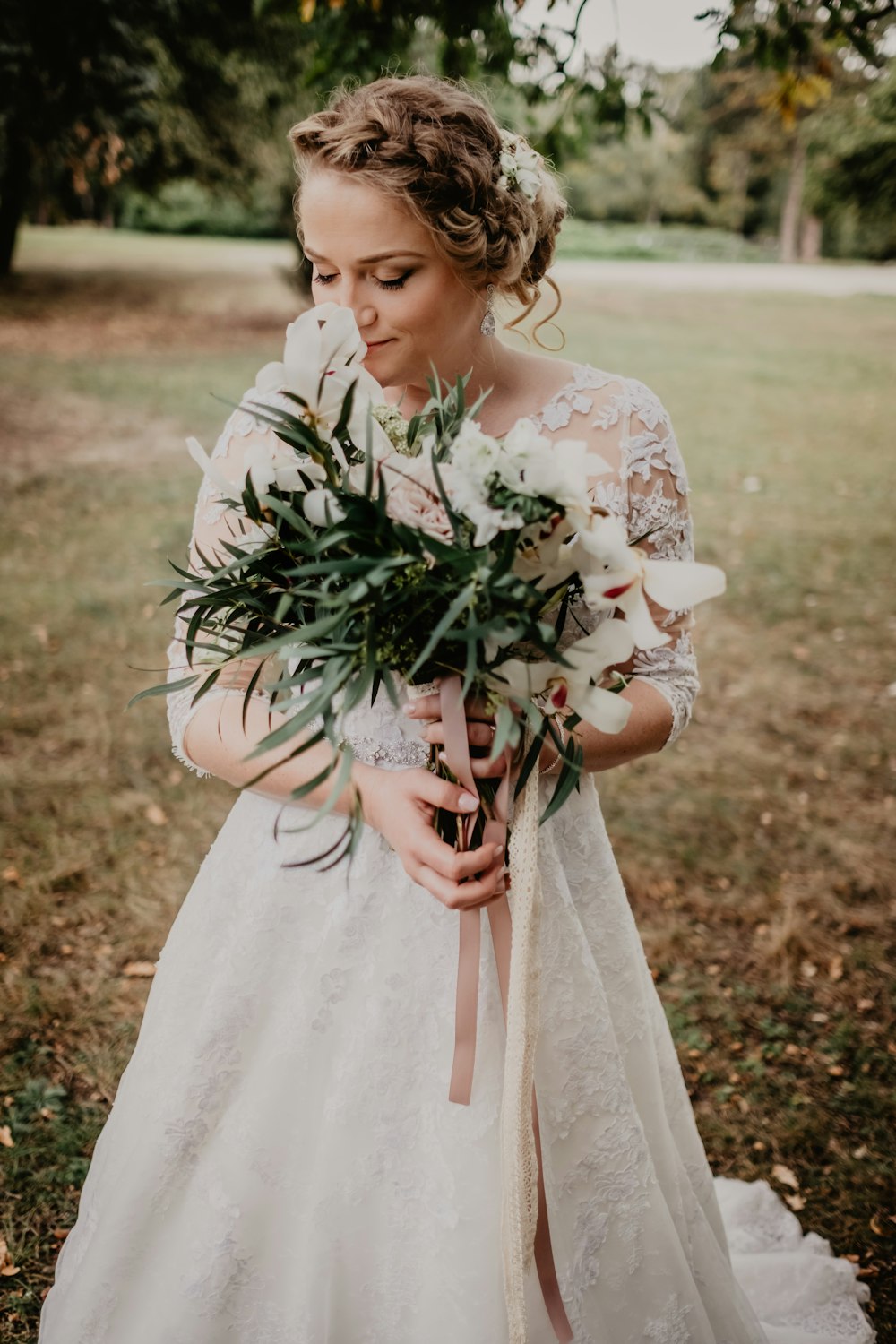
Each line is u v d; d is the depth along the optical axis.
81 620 5.60
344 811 1.43
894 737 4.84
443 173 1.33
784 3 3.39
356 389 1.28
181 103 14.48
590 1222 1.60
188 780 4.22
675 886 3.70
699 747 4.72
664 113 4.04
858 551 7.24
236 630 1.36
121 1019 2.97
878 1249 2.41
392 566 1.14
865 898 3.68
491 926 1.43
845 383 13.40
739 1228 2.36
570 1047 1.56
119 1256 1.59
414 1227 1.50
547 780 1.57
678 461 1.62
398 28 3.81
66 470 8.28
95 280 19.55
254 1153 1.53
